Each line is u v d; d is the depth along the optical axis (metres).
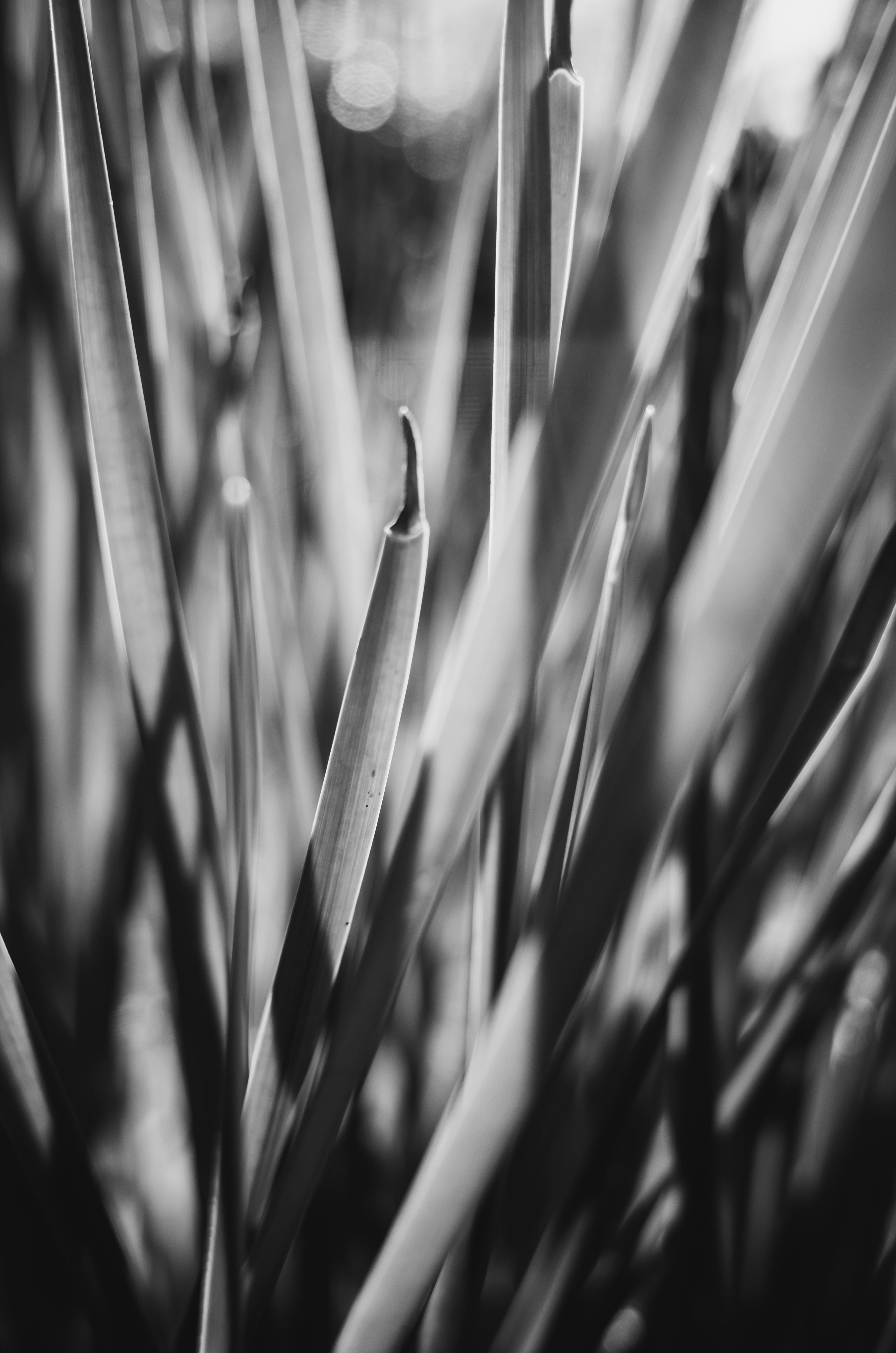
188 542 0.60
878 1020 0.61
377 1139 0.67
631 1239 0.57
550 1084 0.53
